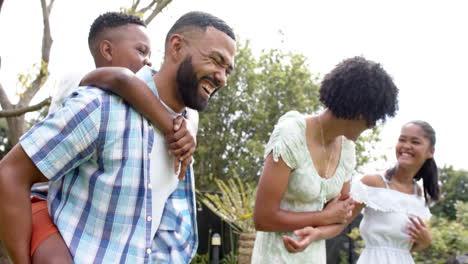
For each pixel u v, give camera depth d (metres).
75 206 1.43
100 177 1.42
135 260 1.41
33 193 1.67
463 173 17.62
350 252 7.31
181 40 1.53
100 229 1.42
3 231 1.34
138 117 1.49
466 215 6.04
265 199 2.13
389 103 2.10
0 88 5.02
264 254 2.21
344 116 2.11
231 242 7.16
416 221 3.36
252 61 13.84
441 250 5.71
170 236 1.62
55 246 1.37
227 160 13.68
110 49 2.06
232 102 13.66
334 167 2.29
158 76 1.59
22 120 5.07
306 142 2.17
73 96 1.44
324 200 2.25
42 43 5.01
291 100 13.95
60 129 1.38
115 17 2.11
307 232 2.14
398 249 3.41
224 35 1.54
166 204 1.65
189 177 1.76
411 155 3.45
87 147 1.40
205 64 1.51
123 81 1.47
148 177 1.47
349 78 2.07
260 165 13.28
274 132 2.19
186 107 1.71
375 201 3.42
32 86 4.95
